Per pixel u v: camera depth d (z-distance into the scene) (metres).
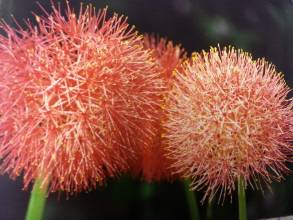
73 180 0.38
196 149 0.43
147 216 0.43
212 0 0.51
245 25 0.54
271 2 0.57
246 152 0.44
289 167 0.49
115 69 0.37
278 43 0.56
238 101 0.44
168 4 0.47
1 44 0.34
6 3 0.37
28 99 0.34
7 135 0.34
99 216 0.40
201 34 0.49
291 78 0.56
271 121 0.46
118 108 0.37
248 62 0.46
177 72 0.44
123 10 0.43
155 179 0.43
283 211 0.52
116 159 0.39
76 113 0.34
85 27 0.36
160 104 0.42
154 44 0.45
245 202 0.49
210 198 0.46
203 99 0.43
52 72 0.34
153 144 0.41
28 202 0.37
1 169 0.35
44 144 0.34
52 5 0.39
